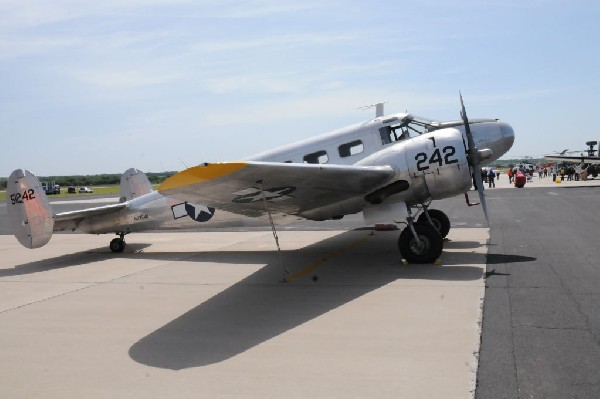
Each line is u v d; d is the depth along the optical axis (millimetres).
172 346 5270
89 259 11945
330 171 7312
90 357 5043
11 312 7000
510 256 9367
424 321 5633
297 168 6695
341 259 10055
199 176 6184
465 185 8945
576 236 11617
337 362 4562
